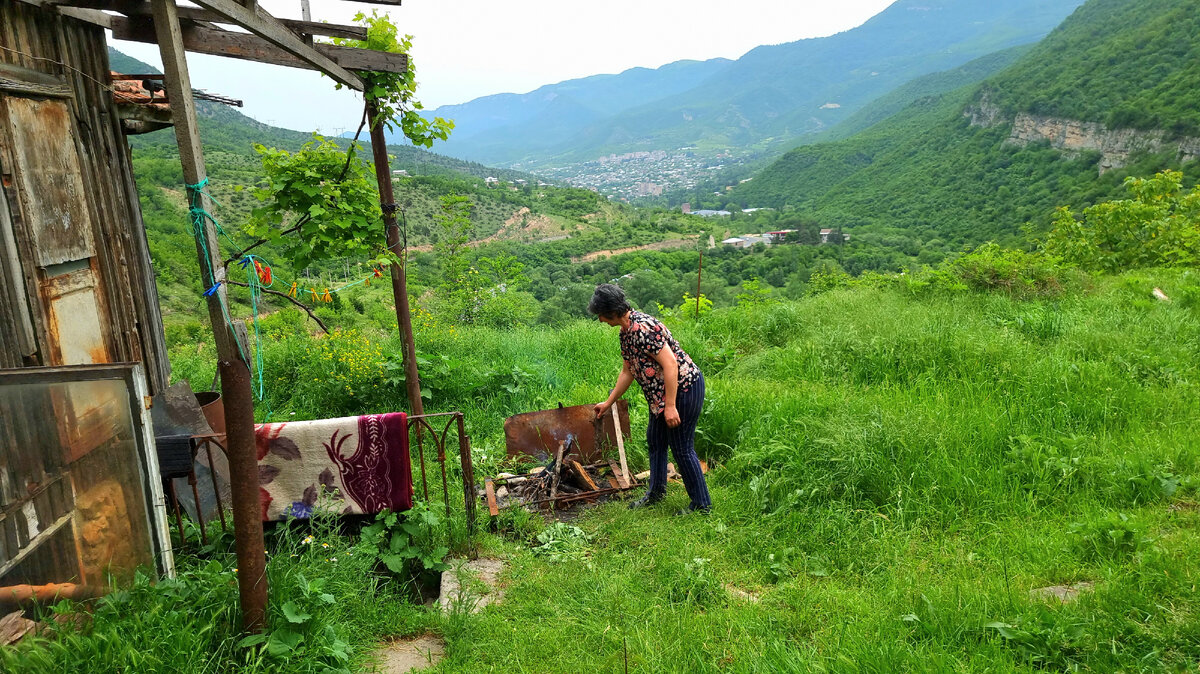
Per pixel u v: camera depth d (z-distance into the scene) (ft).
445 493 13.29
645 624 9.82
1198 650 8.25
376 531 12.05
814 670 8.46
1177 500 13.08
